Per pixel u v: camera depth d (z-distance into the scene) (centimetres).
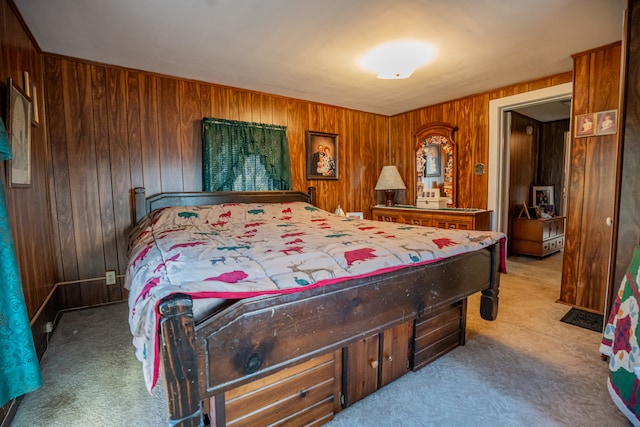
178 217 274
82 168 275
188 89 318
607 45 244
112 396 161
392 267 151
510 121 397
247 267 130
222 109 337
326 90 355
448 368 183
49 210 256
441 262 177
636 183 173
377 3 187
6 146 131
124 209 293
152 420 145
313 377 138
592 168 257
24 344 132
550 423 139
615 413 145
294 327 121
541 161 514
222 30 218
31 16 200
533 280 347
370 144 464
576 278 272
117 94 285
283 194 368
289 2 185
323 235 207
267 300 113
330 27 215
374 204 474
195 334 99
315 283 125
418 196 432
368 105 422
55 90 261
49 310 230
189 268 127
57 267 268
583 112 260
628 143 175
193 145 323
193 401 100
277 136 365
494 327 235
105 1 184
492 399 156
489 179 371
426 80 324
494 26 216
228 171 335
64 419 145
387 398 158
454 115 400
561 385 166
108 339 223
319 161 411
